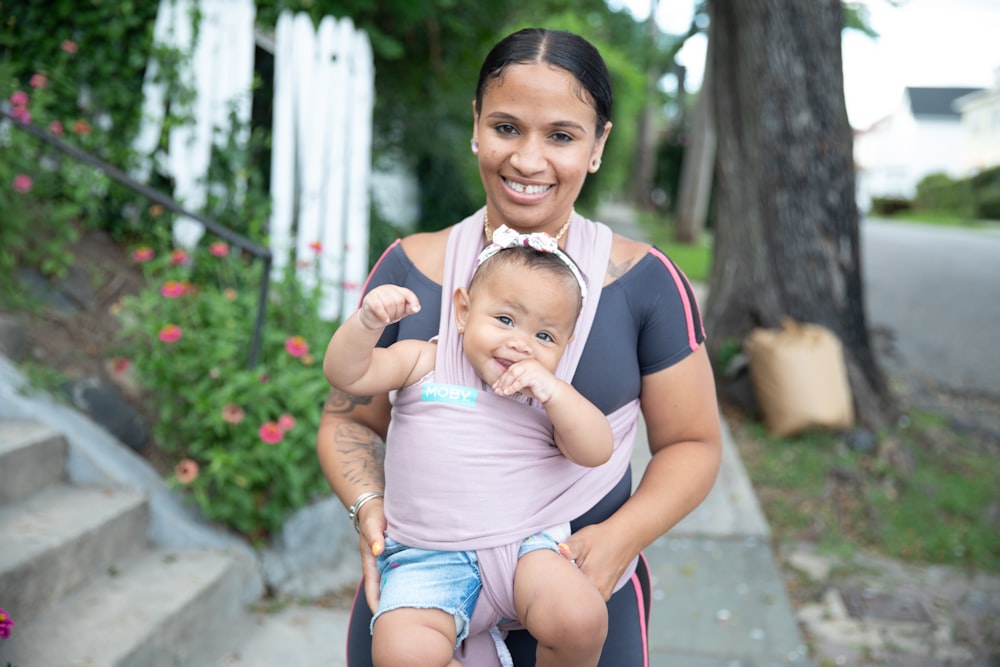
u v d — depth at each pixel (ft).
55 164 16.30
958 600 13.84
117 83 17.01
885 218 128.57
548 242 5.05
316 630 11.55
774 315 20.31
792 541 15.56
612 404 5.32
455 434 5.02
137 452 12.94
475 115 5.49
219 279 16.34
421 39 24.73
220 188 17.48
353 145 17.87
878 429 18.76
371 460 5.80
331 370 4.97
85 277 15.43
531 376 4.81
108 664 8.72
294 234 17.95
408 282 5.64
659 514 5.28
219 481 11.49
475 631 5.14
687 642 12.32
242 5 17.19
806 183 19.93
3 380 11.85
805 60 19.66
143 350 12.61
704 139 58.59
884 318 35.86
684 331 5.49
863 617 13.21
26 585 9.11
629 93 58.75
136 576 10.63
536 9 37.40
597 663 5.22
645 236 64.69
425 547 5.03
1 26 16.63
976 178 118.32
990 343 31.48
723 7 20.68
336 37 17.46
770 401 18.83
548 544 4.99
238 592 11.54
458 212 36.09
